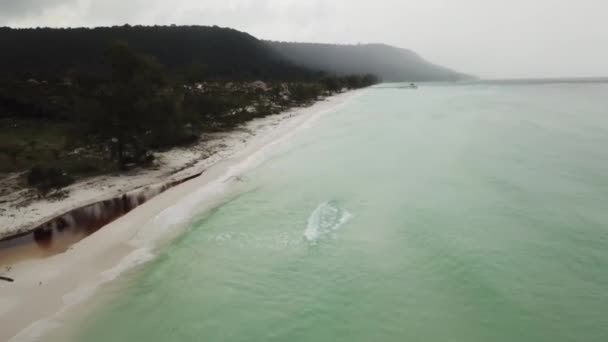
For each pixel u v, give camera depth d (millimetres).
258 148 39219
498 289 14633
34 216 21000
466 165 31219
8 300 13875
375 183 27203
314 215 21641
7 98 49500
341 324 13125
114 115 29016
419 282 15273
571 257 16641
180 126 37531
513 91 150000
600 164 30328
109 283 15031
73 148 35062
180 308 13844
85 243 18078
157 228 19734
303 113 72500
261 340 12469
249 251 17688
